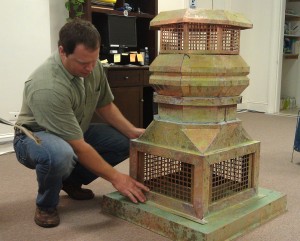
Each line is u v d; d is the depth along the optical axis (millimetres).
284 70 5945
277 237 1518
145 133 1669
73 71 1513
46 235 1533
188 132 1503
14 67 3021
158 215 1535
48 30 3195
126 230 1580
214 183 1637
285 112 5391
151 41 3914
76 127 1558
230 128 1557
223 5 5152
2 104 2986
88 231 1573
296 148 2686
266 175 2393
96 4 3414
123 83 3426
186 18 1414
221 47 1491
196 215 1479
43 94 1504
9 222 1659
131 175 1733
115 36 3555
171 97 1541
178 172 1609
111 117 1888
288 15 5426
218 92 1483
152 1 3863
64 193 2041
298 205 1873
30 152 1537
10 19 2957
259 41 5328
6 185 2164
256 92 5457
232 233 1476
